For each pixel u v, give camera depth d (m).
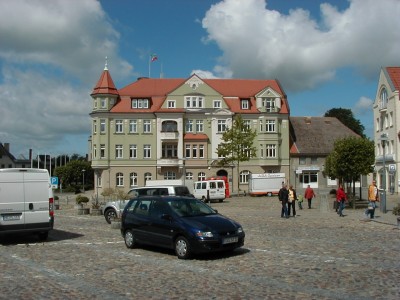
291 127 74.19
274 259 12.31
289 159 68.88
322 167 70.06
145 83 70.62
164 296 8.55
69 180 103.44
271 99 68.25
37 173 16.58
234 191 66.50
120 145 66.94
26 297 8.62
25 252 14.30
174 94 67.44
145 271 11.04
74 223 24.73
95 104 67.25
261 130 67.62
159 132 66.62
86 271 11.09
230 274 10.48
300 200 33.91
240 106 68.56
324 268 10.92
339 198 26.92
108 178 66.50
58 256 13.44
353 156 33.84
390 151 52.44
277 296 8.37
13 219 15.98
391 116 52.44
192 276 10.35
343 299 8.09
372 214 24.02
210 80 72.06
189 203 14.17
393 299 8.06
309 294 8.48
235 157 59.31
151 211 14.22
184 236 12.70
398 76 53.28
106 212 24.98
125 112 66.88
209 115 67.56
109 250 14.59
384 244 14.78
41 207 16.48
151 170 66.88
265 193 56.81
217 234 12.52
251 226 21.56
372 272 10.35
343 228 20.08
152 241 13.87
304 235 17.67
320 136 73.06
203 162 66.88
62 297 8.59
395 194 50.09
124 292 8.91
